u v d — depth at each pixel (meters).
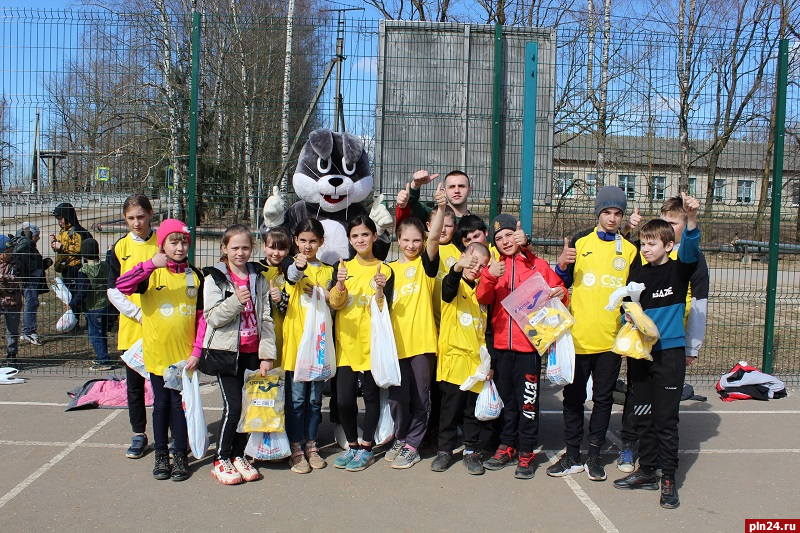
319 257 5.75
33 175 6.95
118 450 4.94
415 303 4.67
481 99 6.83
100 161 7.11
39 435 5.21
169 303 4.46
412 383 4.71
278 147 6.96
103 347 7.12
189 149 6.76
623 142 7.14
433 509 4.07
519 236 4.54
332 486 4.39
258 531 3.77
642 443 4.37
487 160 6.86
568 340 4.46
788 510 4.12
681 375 4.23
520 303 4.52
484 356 4.52
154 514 3.95
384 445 5.19
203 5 14.38
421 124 6.80
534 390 4.57
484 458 4.92
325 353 4.54
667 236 4.27
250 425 4.46
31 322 8.10
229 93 7.14
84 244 7.08
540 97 6.91
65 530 3.74
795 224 8.59
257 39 7.09
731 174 7.29
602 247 4.66
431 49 6.77
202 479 4.47
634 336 4.16
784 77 6.71
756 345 8.73
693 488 4.45
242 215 7.00
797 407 6.23
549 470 4.62
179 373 4.40
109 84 7.16
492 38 6.83
